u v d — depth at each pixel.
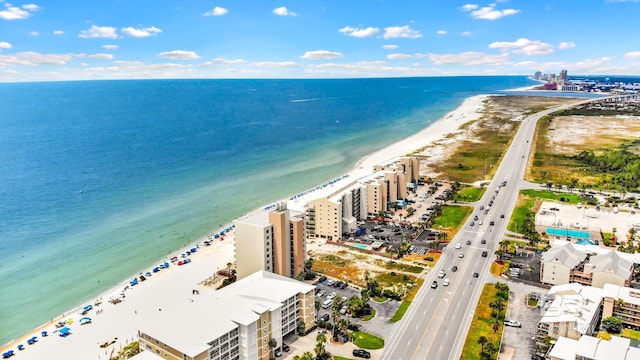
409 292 190.25
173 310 145.75
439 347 152.12
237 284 165.12
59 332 166.38
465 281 199.25
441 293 189.00
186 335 131.50
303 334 161.12
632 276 191.75
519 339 155.62
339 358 147.00
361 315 172.50
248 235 191.38
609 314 162.38
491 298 184.00
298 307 160.88
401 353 149.25
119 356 148.62
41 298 194.62
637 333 156.38
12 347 159.25
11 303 190.88
